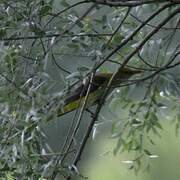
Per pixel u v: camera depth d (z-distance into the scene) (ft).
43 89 30.37
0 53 30.86
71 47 31.63
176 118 36.47
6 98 30.63
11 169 32.01
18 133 31.32
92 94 32.30
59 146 39.65
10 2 30.86
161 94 35.09
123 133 35.29
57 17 31.63
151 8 33.63
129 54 32.07
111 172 58.75
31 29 30.63
